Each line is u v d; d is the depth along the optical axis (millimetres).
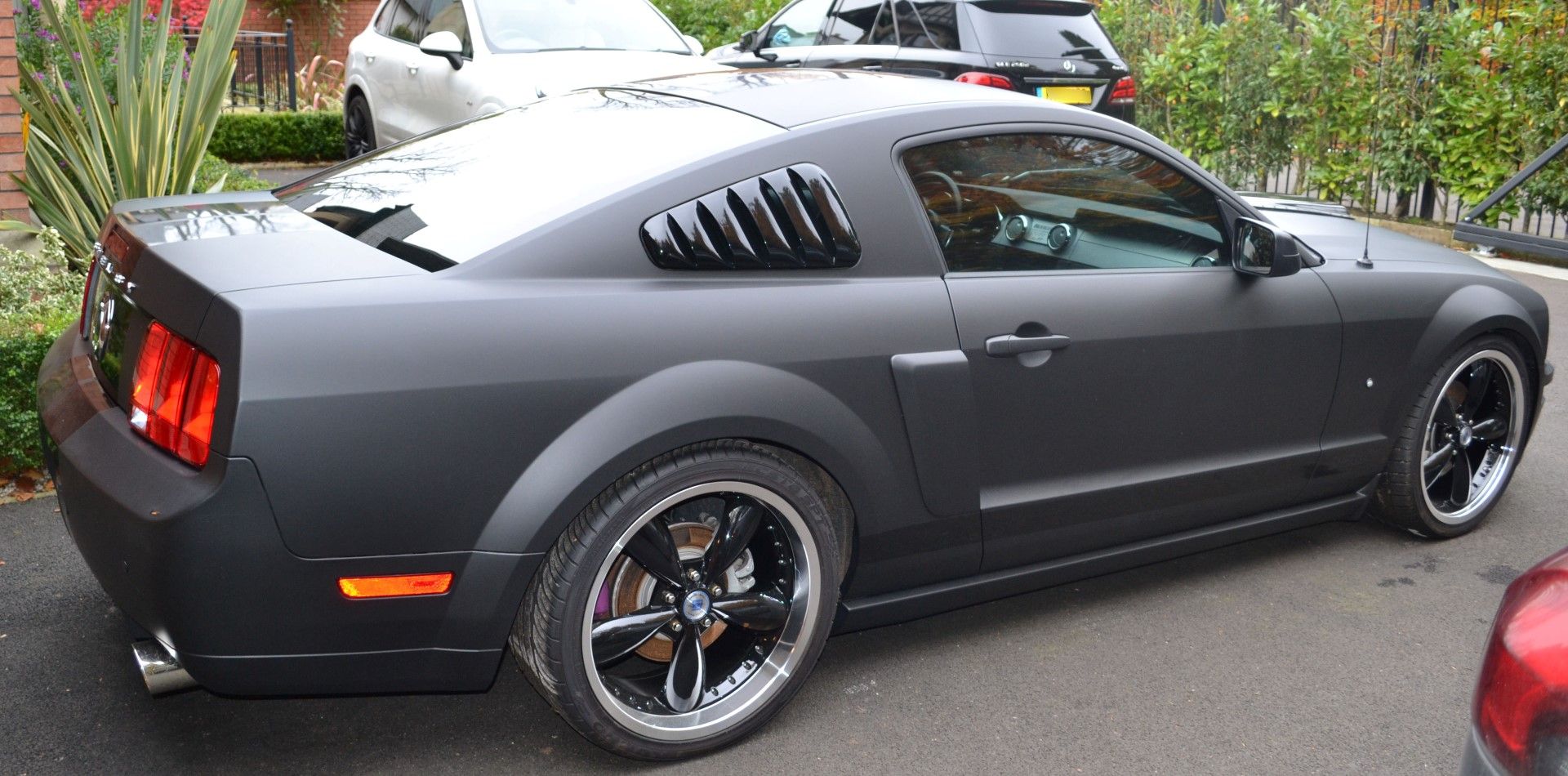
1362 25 10477
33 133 5785
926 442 3004
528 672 2742
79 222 5836
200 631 2379
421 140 3525
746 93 3299
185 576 2330
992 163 3207
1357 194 10977
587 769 2838
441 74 8281
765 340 2766
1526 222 9695
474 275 2568
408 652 2547
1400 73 10289
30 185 5691
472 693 2865
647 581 2865
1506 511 4547
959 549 3188
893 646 3465
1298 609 3730
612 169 2879
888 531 3027
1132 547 3564
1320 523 4051
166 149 5977
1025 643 3492
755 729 2973
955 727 3041
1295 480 3811
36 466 4309
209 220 2939
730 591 2971
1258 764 2912
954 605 3283
